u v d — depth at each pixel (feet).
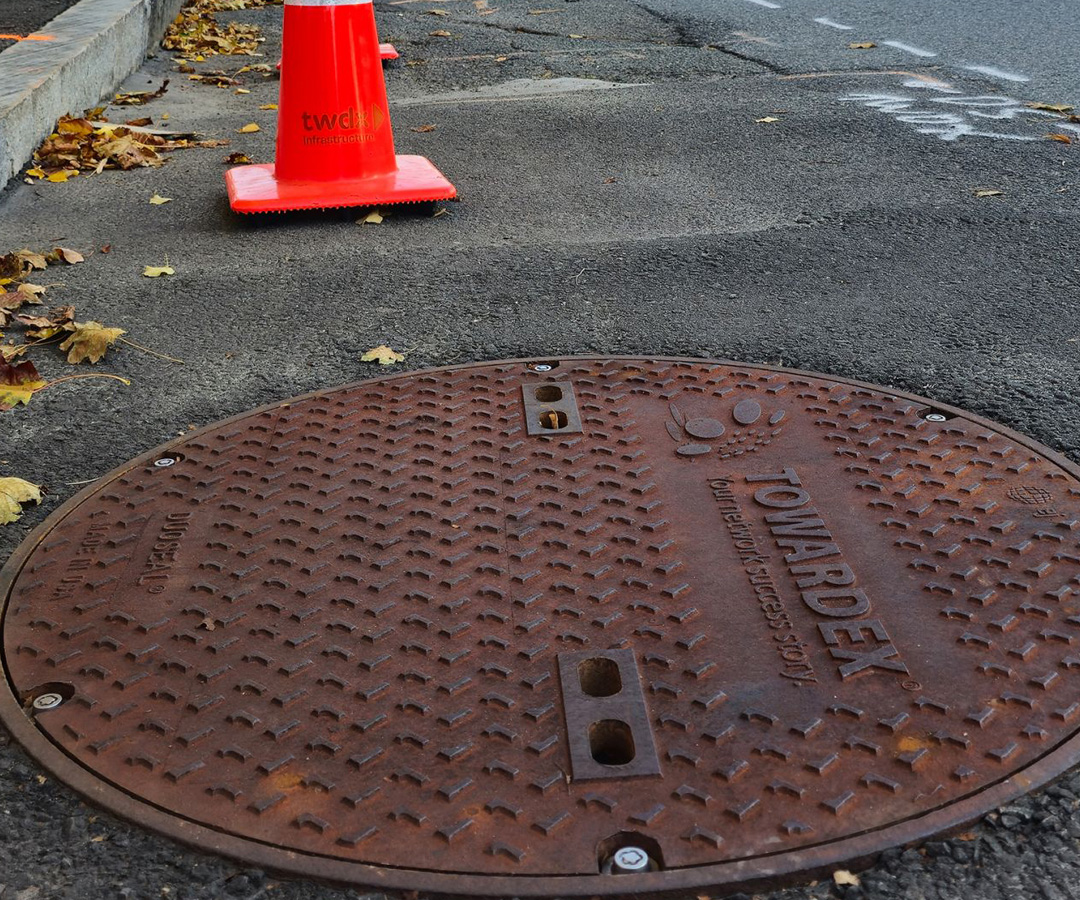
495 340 11.73
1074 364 10.79
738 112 21.38
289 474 8.95
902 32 29.37
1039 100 21.71
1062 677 6.50
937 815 5.69
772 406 9.73
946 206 15.64
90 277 14.07
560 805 5.77
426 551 7.84
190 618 7.27
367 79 15.89
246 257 14.57
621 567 7.59
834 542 7.77
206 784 6.03
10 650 7.07
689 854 5.50
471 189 17.20
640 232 15.02
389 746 6.17
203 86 26.17
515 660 6.77
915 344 11.35
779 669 6.61
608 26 31.48
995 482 8.45
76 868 5.70
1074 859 5.55
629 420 9.55
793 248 14.23
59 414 10.59
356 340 11.88
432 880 5.43
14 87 19.30
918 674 6.54
